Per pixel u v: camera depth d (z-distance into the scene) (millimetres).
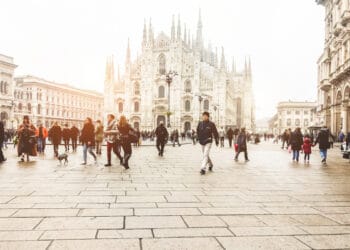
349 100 35469
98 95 129625
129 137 14805
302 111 141750
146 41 97938
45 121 98500
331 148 37344
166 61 96312
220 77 93250
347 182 11664
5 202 7812
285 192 9586
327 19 45469
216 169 15422
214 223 6273
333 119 41312
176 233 5648
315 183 11383
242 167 16469
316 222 6426
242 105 122062
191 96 93750
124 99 100062
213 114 93000
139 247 4957
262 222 6391
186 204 7852
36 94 94625
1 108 76125
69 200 8109
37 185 10164
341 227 6094
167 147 38312
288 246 5074
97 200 8148
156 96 96312
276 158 22875
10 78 79750
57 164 16391
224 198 8609
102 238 5340
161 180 11586
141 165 16609
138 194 8984
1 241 5141
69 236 5414
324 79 45469
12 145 36438
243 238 5430
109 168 15031
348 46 33781
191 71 96625
